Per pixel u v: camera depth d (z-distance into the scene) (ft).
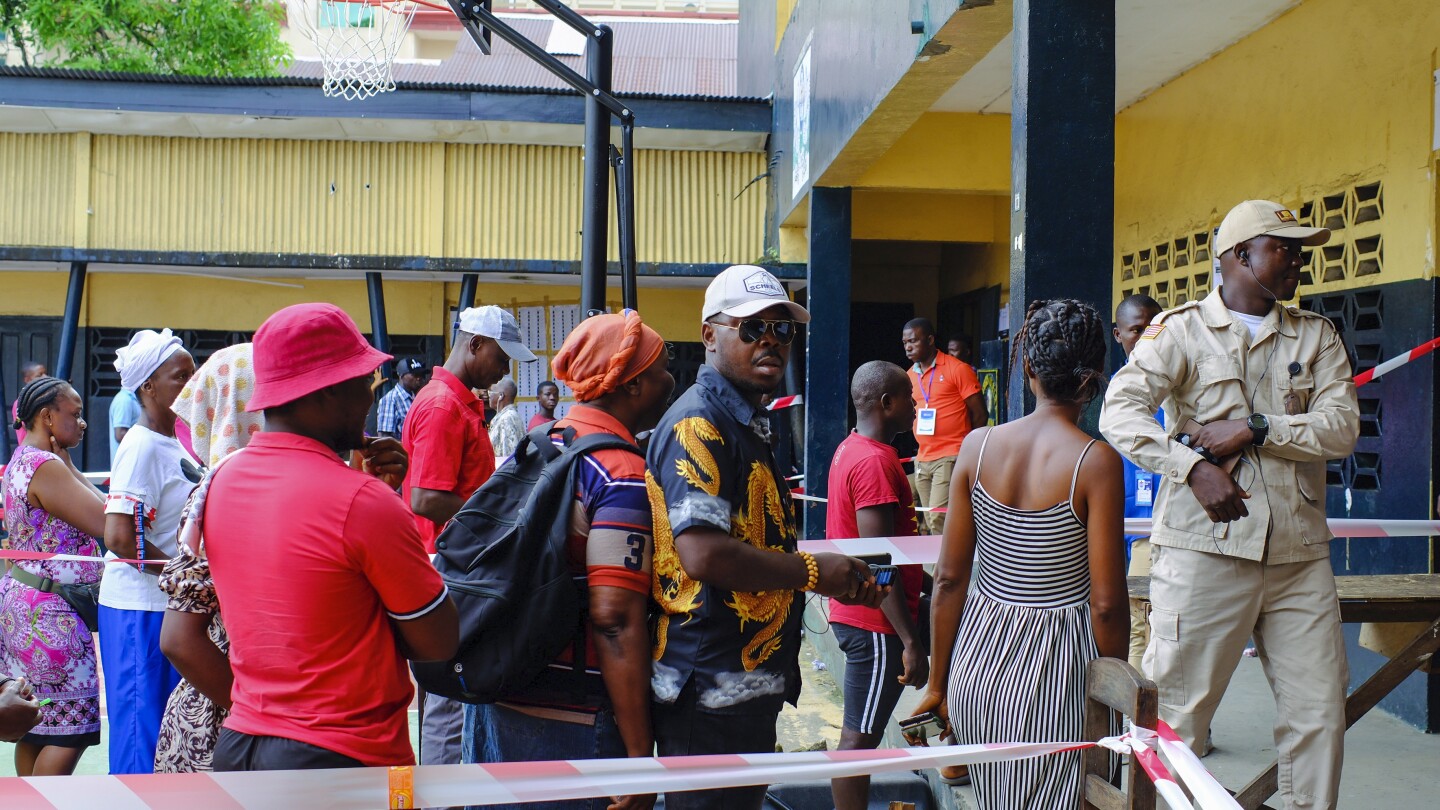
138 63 46.26
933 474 28.17
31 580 12.82
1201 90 22.54
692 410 8.38
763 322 8.56
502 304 40.81
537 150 37.17
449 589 8.26
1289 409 10.62
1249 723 15.66
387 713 7.47
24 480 12.94
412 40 94.22
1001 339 34.22
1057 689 8.70
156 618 12.09
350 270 37.27
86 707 12.95
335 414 7.55
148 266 37.04
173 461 12.37
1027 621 8.83
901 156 28.60
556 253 37.06
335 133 36.01
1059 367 8.79
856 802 12.51
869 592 8.93
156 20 46.03
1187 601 10.64
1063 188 13.41
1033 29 13.38
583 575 8.55
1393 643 13.50
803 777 7.54
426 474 13.37
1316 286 18.95
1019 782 8.79
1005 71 24.23
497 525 8.52
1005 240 34.40
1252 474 10.46
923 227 34.55
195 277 39.63
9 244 35.78
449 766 7.14
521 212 37.06
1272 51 19.89
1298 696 10.43
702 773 7.27
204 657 8.13
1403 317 16.60
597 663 8.55
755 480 8.48
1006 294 34.30
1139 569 17.87
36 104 33.53
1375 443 17.48
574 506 8.43
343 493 7.20
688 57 55.42
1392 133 16.72
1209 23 20.04
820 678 22.18
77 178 35.91
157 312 39.50
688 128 35.81
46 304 38.93
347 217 36.70
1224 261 11.10
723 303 8.61
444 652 7.65
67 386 13.94
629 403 9.25
